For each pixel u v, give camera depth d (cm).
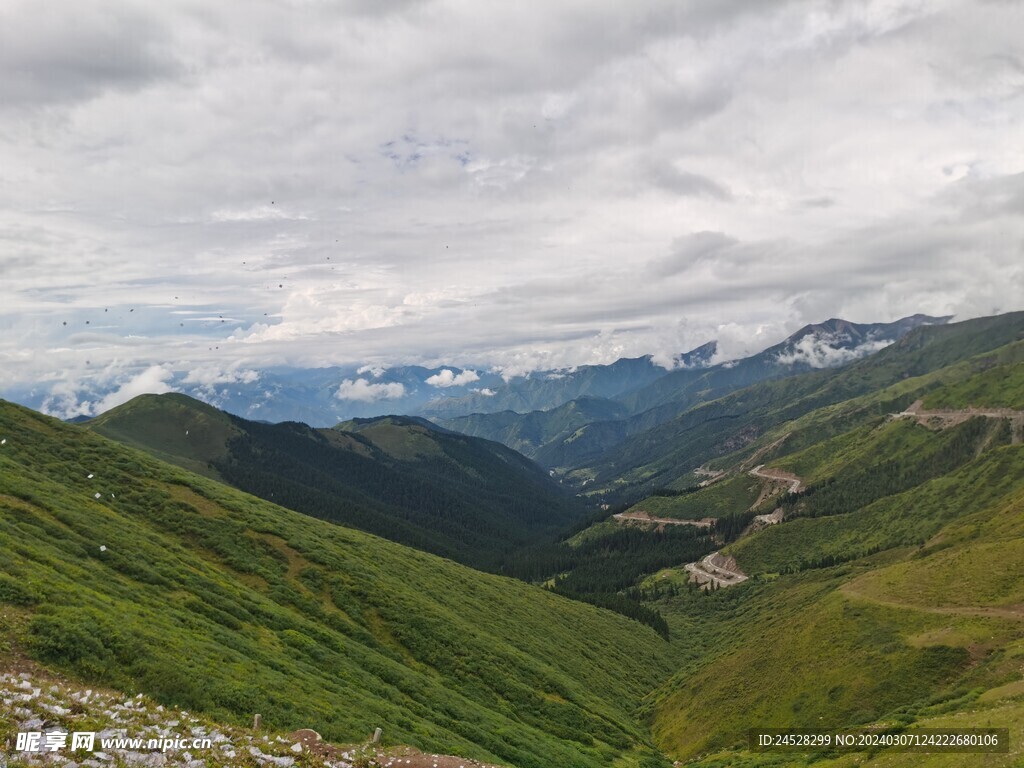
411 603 9150
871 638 8469
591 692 10044
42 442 9819
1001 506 14275
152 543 7181
